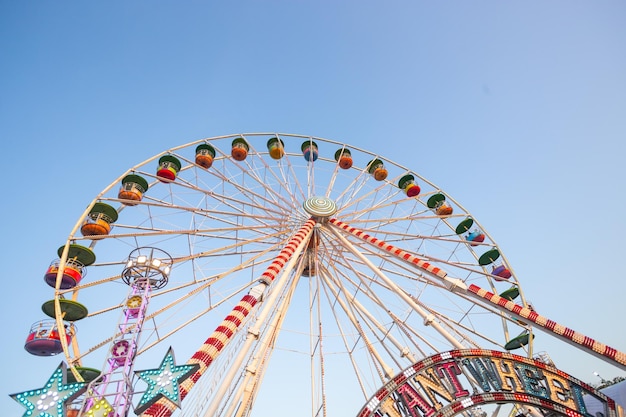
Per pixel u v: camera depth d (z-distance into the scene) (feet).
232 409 66.59
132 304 45.50
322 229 97.96
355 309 93.56
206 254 84.64
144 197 89.76
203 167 98.89
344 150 115.65
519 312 67.46
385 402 51.16
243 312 62.13
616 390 66.44
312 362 86.38
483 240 108.37
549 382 55.16
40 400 38.81
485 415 70.03
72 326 73.41
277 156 109.09
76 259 77.77
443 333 72.02
